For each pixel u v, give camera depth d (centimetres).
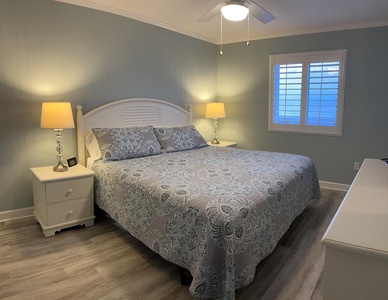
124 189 262
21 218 322
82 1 341
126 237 284
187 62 481
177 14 387
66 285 208
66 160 349
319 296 199
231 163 308
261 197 216
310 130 461
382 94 403
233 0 276
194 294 178
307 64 449
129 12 380
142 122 412
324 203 383
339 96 430
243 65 512
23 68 310
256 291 204
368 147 420
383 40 394
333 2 328
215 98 547
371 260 91
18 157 317
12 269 227
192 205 199
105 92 376
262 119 505
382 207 126
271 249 226
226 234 176
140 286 208
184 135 408
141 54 412
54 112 292
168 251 213
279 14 370
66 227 292
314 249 264
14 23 300
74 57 345
